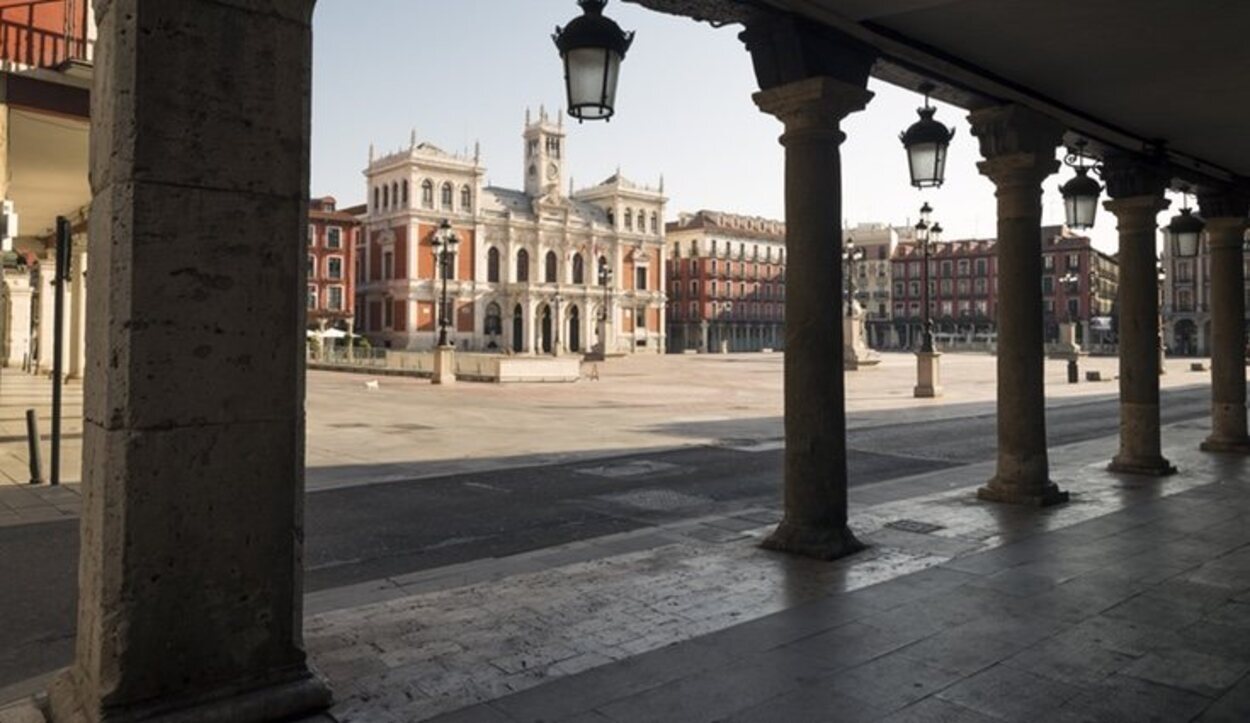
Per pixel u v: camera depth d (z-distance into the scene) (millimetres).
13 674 4578
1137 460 10297
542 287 93188
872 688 3832
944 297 114625
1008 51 6922
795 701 3693
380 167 87750
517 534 8070
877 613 4938
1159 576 5691
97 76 3518
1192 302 92438
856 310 45500
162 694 3271
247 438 3471
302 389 3631
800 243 6473
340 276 80750
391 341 85312
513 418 20250
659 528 7609
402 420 19625
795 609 5027
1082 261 100375
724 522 7863
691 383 36188
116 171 3209
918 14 6129
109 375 3197
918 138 7547
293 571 3596
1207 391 30500
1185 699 3697
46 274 31094
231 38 3424
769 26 6293
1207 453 12094
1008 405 8547
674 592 5418
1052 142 8414
